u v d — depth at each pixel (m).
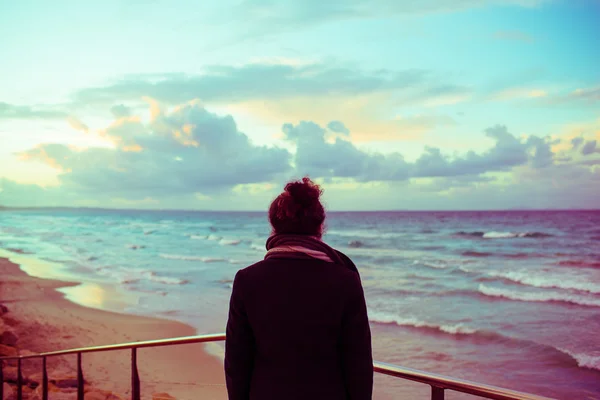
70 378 7.87
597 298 17.16
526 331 12.52
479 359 10.26
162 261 33.53
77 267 30.84
